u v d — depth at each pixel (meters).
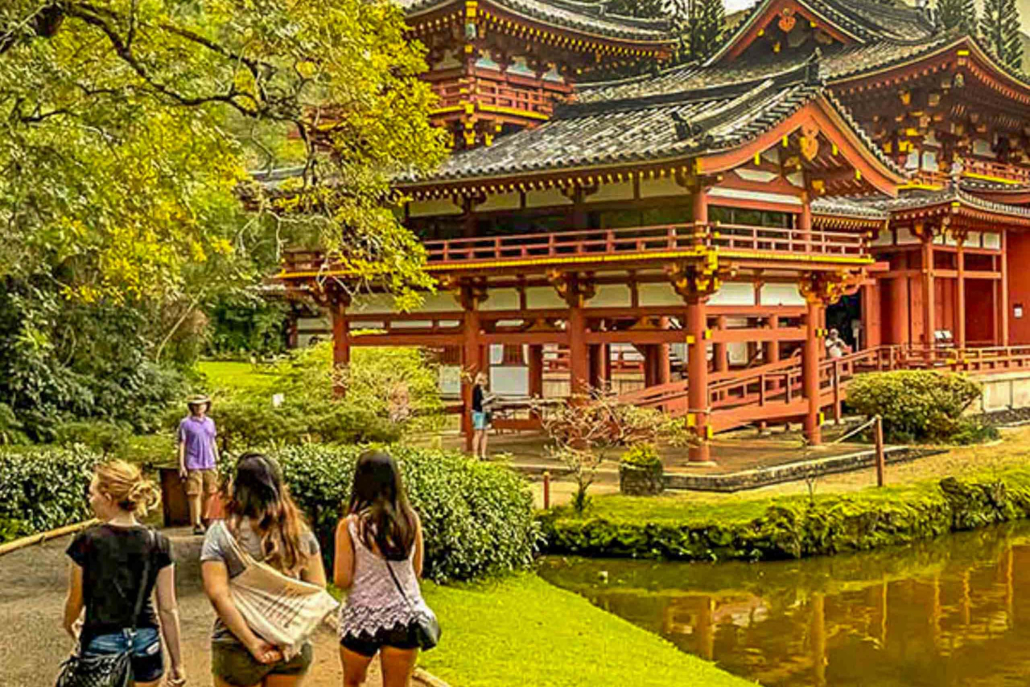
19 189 17.92
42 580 16.11
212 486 18.03
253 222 23.52
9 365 27.19
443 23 37.34
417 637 8.80
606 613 17.09
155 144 19.58
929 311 44.84
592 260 28.89
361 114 20.22
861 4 57.50
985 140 55.34
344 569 8.89
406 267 21.03
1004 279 49.00
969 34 47.47
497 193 32.62
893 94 49.62
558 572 20.44
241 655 8.09
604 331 30.88
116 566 7.89
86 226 20.39
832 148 30.91
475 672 12.65
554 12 40.72
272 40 17.88
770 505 22.58
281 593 8.16
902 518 23.27
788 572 20.73
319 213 23.50
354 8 19.31
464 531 17.00
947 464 30.06
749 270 30.41
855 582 20.03
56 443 25.30
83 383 29.33
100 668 7.77
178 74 19.56
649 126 31.78
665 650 15.25
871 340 46.19
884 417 34.38
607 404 26.39
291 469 16.92
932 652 15.84
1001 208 46.19
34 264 26.84
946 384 34.47
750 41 55.00
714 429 28.86
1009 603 18.56
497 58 39.16
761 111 29.52
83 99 18.95
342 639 8.96
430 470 17.53
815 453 30.44
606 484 26.80
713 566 21.09
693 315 28.58
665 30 43.97
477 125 38.44
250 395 30.73
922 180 49.78
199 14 18.80
